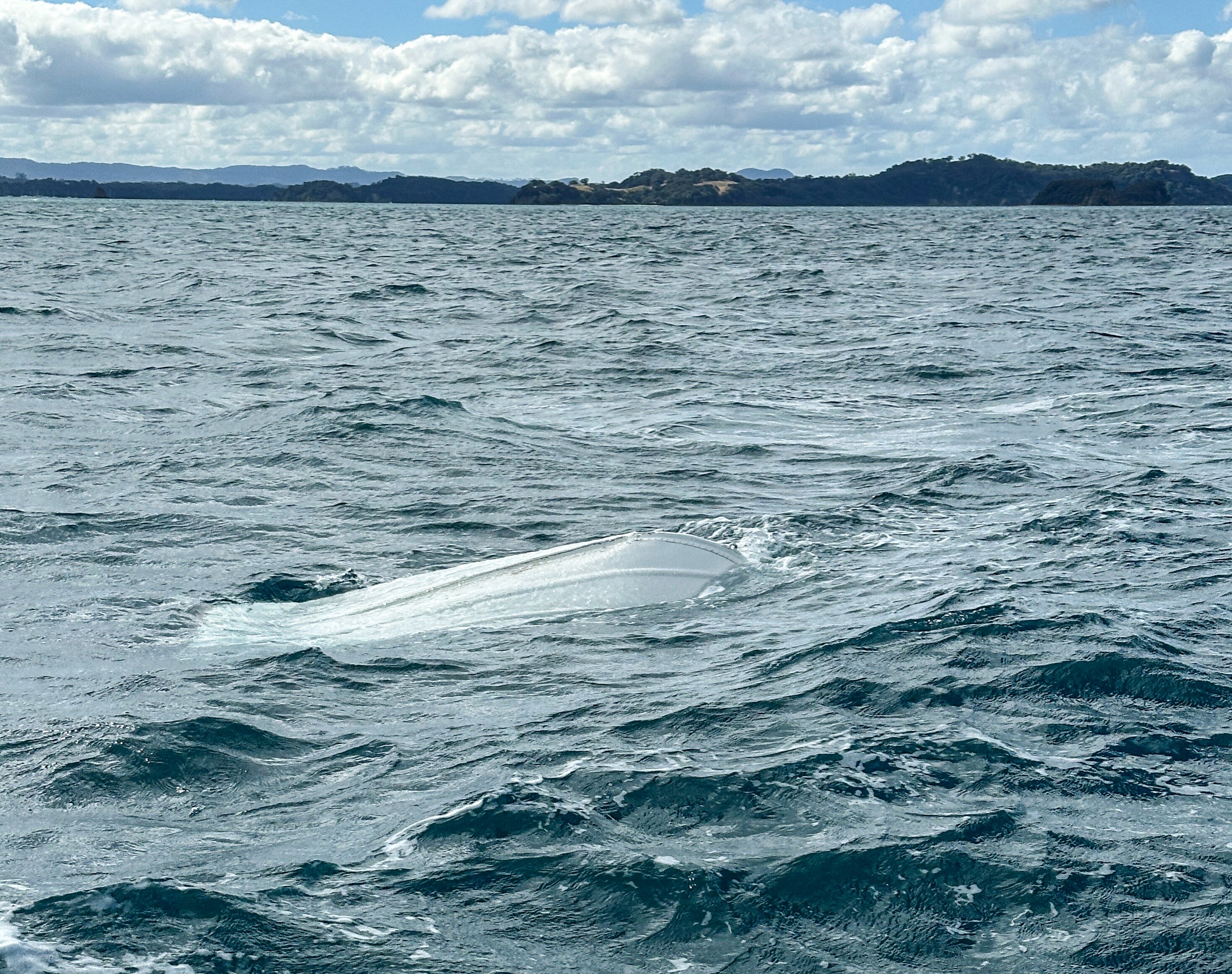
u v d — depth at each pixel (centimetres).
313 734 877
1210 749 821
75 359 2705
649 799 751
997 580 1190
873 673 955
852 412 2202
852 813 730
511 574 1211
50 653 1047
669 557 1227
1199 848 684
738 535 1397
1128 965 579
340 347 3041
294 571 1288
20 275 4838
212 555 1344
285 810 753
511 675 989
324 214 16838
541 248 7719
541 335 3256
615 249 7638
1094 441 1912
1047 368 2636
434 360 2842
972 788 763
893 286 4744
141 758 821
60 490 1603
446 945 598
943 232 10356
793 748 824
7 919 613
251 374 2591
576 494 1616
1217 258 6475
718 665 997
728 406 2262
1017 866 665
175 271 5266
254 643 1073
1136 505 1484
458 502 1577
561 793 759
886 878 655
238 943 595
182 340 3062
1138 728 855
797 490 1628
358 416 2056
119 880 653
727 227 11994
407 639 1073
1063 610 1084
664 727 870
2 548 1349
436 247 7769
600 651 1038
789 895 641
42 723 888
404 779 792
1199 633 1039
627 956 591
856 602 1148
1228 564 1254
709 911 627
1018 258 6544
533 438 1962
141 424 2044
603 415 2177
